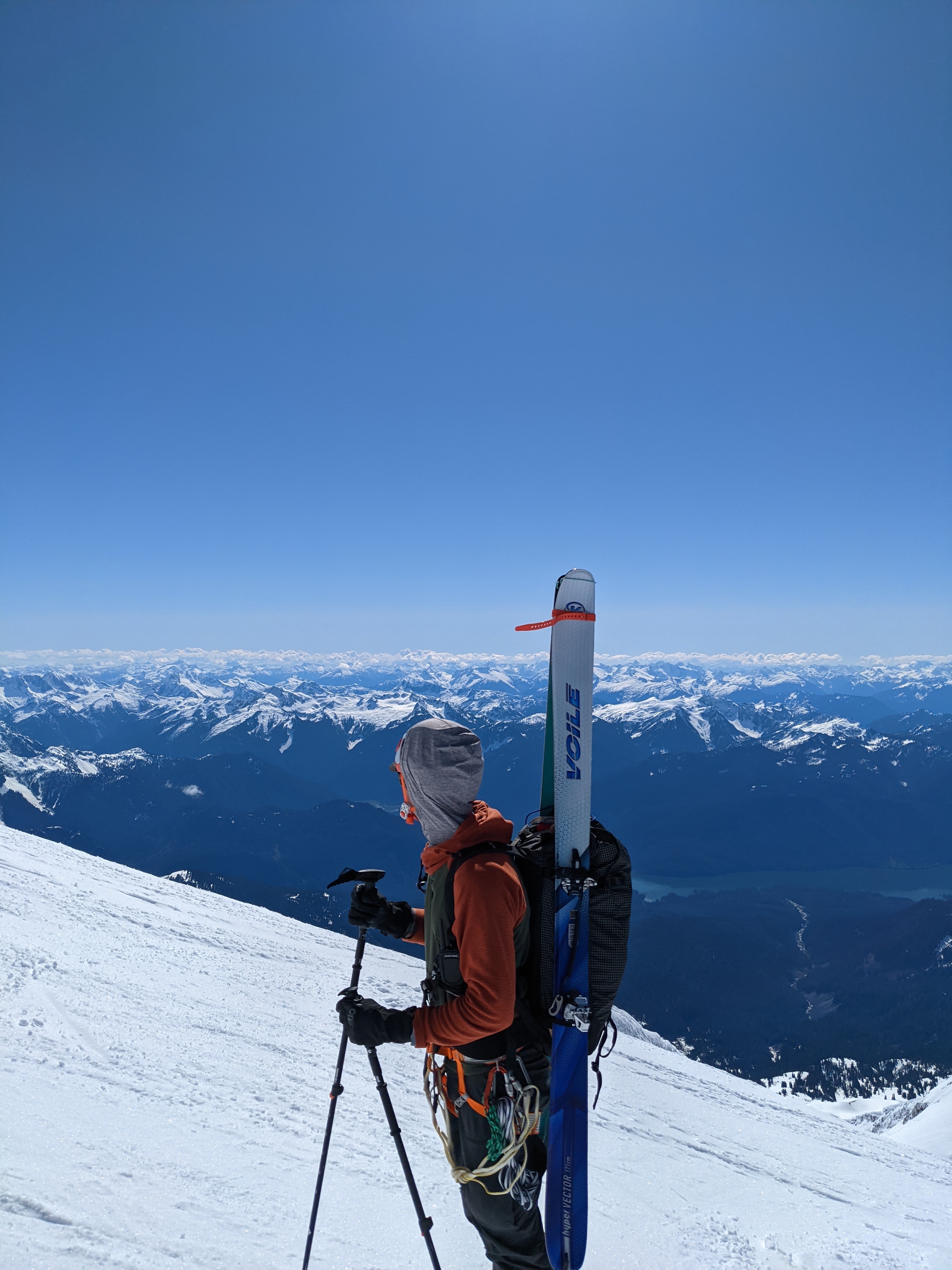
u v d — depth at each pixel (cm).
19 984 823
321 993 1376
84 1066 587
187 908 2120
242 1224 349
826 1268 521
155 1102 534
